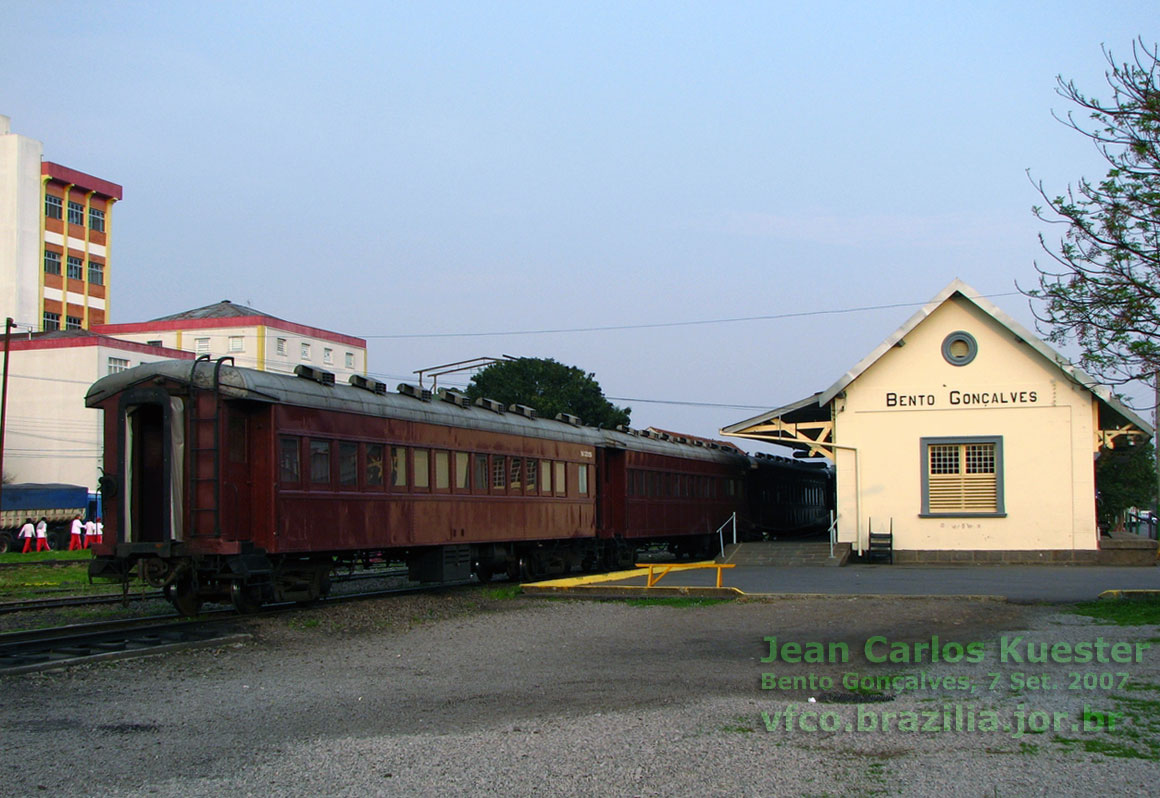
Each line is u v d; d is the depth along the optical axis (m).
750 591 19.78
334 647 13.75
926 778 7.17
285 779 7.32
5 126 71.44
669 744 8.15
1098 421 30.52
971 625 15.21
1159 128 15.16
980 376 28.52
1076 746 7.96
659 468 32.62
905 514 28.77
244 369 16.44
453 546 21.73
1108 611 16.34
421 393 21.52
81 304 76.00
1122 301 15.46
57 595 22.66
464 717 9.35
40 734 8.69
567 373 62.81
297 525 17.00
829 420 33.09
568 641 14.29
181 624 15.13
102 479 16.58
